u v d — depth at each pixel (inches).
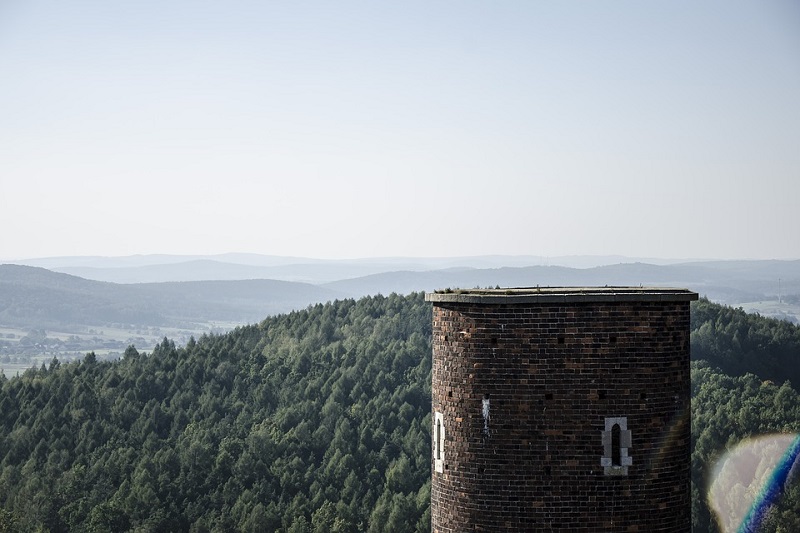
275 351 6742.1
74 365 6717.5
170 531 4918.8
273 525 4845.0
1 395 6131.9
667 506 808.9
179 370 6353.3
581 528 802.2
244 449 5393.7
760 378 5516.7
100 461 5447.8
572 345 807.1
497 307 818.2
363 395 5772.6
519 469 810.8
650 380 808.3
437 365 855.7
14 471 5457.7
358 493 5054.1
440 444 846.5
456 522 829.8
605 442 802.8
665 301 813.2
